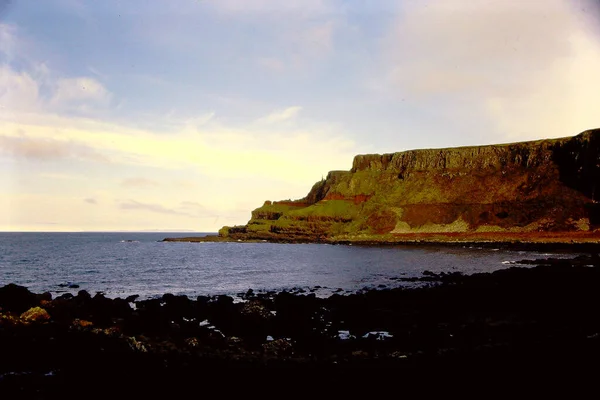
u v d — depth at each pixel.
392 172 192.00
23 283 44.00
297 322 22.58
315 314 25.78
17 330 18.12
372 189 185.50
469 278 42.97
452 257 81.50
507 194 155.12
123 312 24.06
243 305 26.77
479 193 161.62
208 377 13.55
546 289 32.00
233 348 17.38
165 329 20.14
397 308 27.16
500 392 11.49
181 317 23.75
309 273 54.91
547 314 23.75
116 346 16.62
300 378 13.39
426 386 12.28
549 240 113.50
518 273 42.38
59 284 43.12
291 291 38.00
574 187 142.62
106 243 161.00
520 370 13.06
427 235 144.75
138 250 113.94
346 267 63.28
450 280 43.03
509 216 143.12
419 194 172.00
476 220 148.62
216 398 11.93
